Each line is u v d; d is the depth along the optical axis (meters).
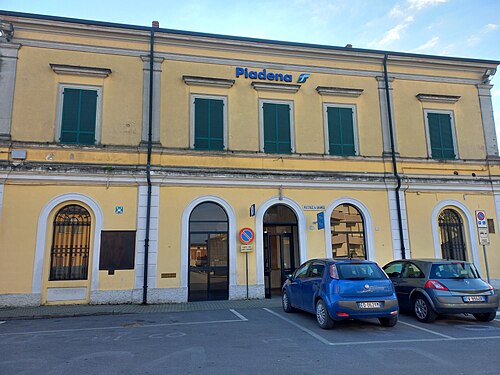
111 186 12.50
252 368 5.56
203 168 13.11
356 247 14.04
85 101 12.89
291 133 14.33
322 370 5.46
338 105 14.95
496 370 5.44
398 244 14.21
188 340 7.29
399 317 9.71
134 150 12.88
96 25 13.16
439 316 9.84
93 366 5.71
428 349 6.59
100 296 11.79
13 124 12.22
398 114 15.41
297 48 14.76
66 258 11.99
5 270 11.38
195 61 13.97
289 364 5.75
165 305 11.76
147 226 12.38
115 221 12.30
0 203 11.64
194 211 13.06
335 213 14.09
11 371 5.49
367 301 7.99
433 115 15.73
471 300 8.73
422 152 15.28
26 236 11.66
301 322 9.04
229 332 7.98
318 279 8.69
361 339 7.34
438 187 14.99
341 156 14.45
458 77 16.30
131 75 13.39
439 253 14.50
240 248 13.01
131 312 10.57
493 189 15.42
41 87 12.62
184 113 13.53
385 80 15.50
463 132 15.86
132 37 13.56
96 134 12.78
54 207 12.00
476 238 14.91
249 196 13.41
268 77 14.44
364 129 14.97
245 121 13.99
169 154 13.12
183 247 12.56
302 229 13.61
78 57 13.09
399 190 14.63
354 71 15.33
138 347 6.79
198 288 12.63
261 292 12.92
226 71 14.20
